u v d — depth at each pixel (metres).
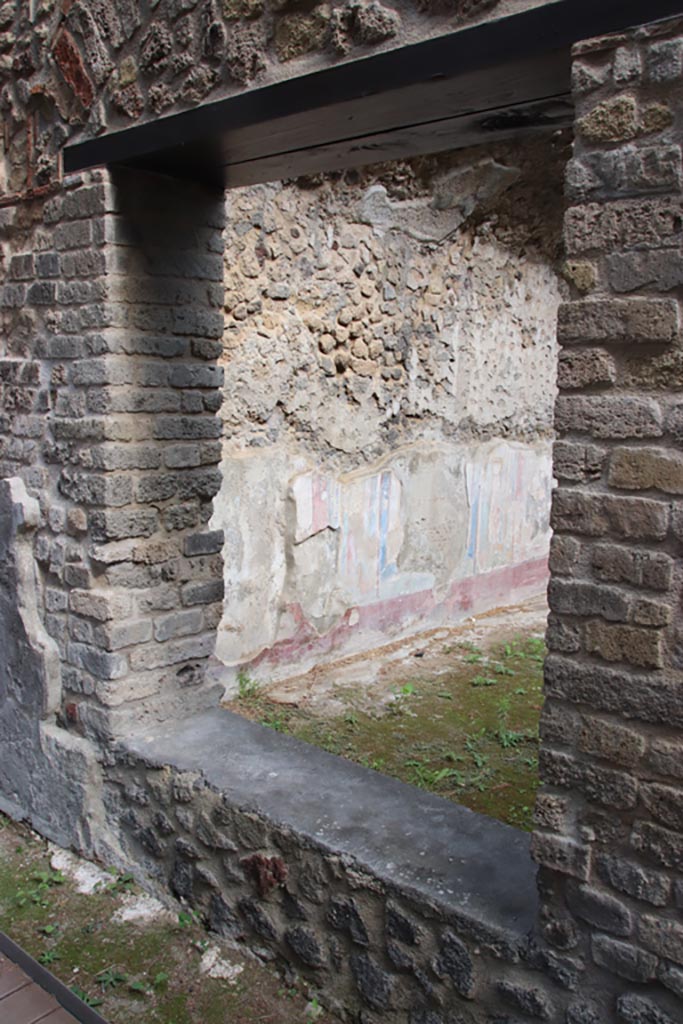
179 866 3.32
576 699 2.21
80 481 3.42
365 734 4.93
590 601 2.17
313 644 5.86
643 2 1.96
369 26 2.42
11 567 3.71
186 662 3.68
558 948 2.33
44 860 3.67
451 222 6.23
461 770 4.52
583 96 2.07
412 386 6.29
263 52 2.69
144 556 3.47
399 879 2.64
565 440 2.18
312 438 5.60
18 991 2.37
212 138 2.88
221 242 3.62
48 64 3.36
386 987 2.70
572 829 2.26
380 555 6.23
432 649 6.38
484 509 7.15
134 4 3.03
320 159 3.14
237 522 5.20
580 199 2.10
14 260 3.63
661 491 2.05
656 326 2.02
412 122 2.69
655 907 2.15
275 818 2.96
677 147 1.95
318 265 5.45
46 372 3.54
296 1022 2.82
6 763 3.96
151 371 3.41
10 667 3.82
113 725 3.47
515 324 7.23
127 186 3.27
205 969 3.05
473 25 2.22
